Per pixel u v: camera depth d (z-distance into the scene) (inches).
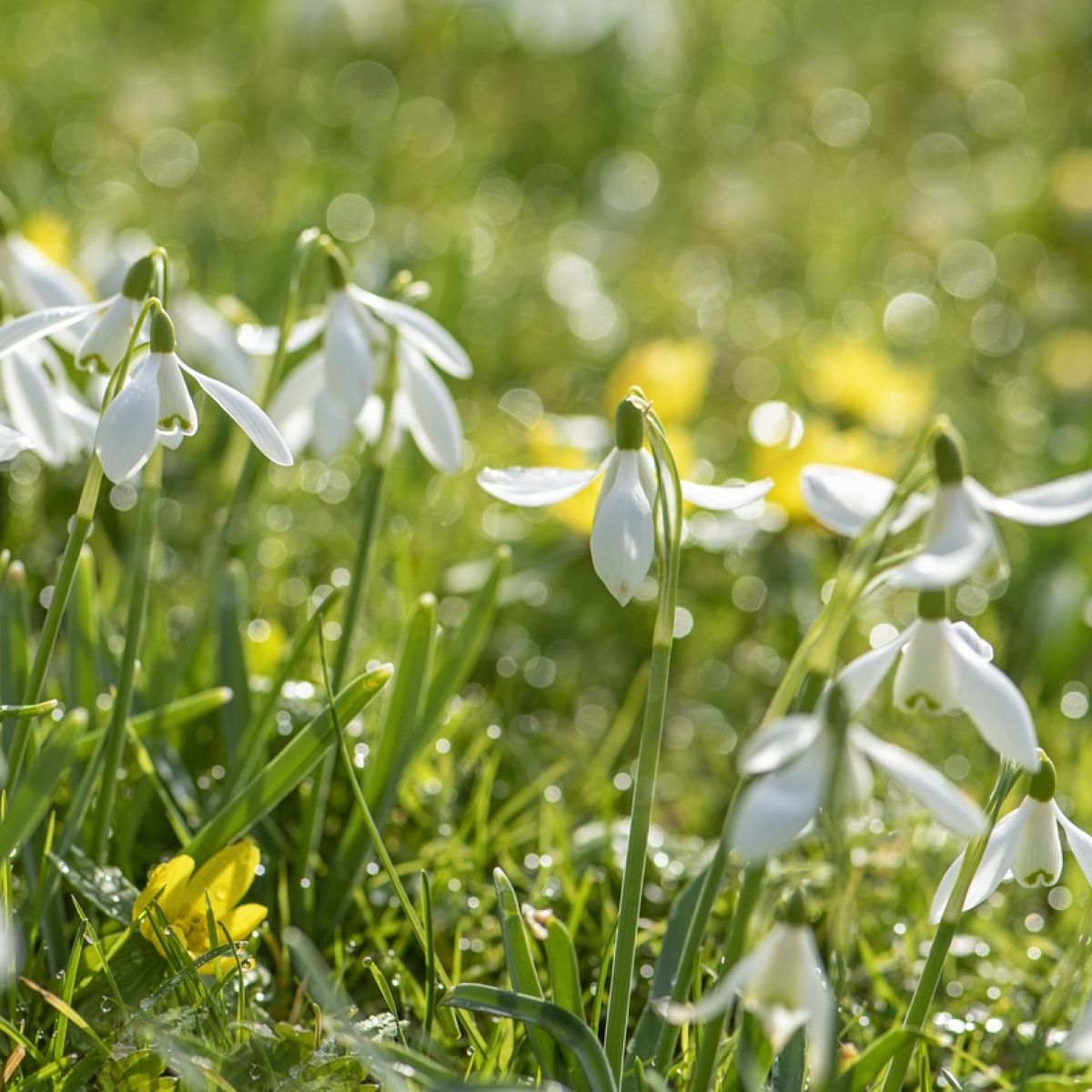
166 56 146.7
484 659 71.7
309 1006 64.1
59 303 65.9
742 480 83.5
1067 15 181.3
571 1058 61.6
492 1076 62.1
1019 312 123.1
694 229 130.8
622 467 61.3
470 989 61.4
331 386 64.5
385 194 124.0
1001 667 76.3
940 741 69.8
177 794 65.5
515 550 77.4
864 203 143.6
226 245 104.7
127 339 62.5
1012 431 100.0
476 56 151.6
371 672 63.2
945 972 65.8
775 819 59.1
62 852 63.7
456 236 98.7
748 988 59.7
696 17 179.2
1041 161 149.6
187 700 65.7
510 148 140.3
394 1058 61.4
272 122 135.2
